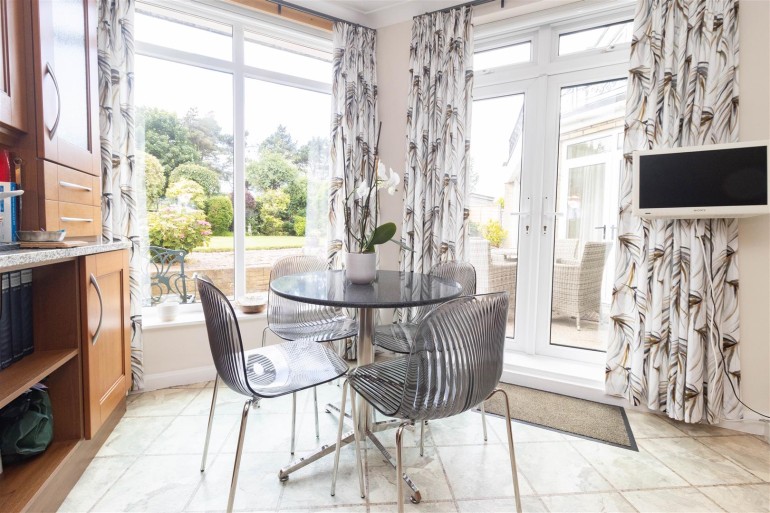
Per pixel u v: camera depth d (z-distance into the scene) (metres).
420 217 2.69
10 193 1.21
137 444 1.69
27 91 1.41
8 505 1.10
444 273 2.15
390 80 2.88
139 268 2.16
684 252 1.92
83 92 1.73
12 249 1.26
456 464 1.60
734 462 1.64
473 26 2.55
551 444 1.77
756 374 1.88
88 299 1.45
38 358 1.34
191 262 2.59
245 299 2.70
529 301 2.65
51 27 1.47
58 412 1.42
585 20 2.38
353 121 2.82
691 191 1.81
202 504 1.33
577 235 2.53
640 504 1.38
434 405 1.03
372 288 1.58
